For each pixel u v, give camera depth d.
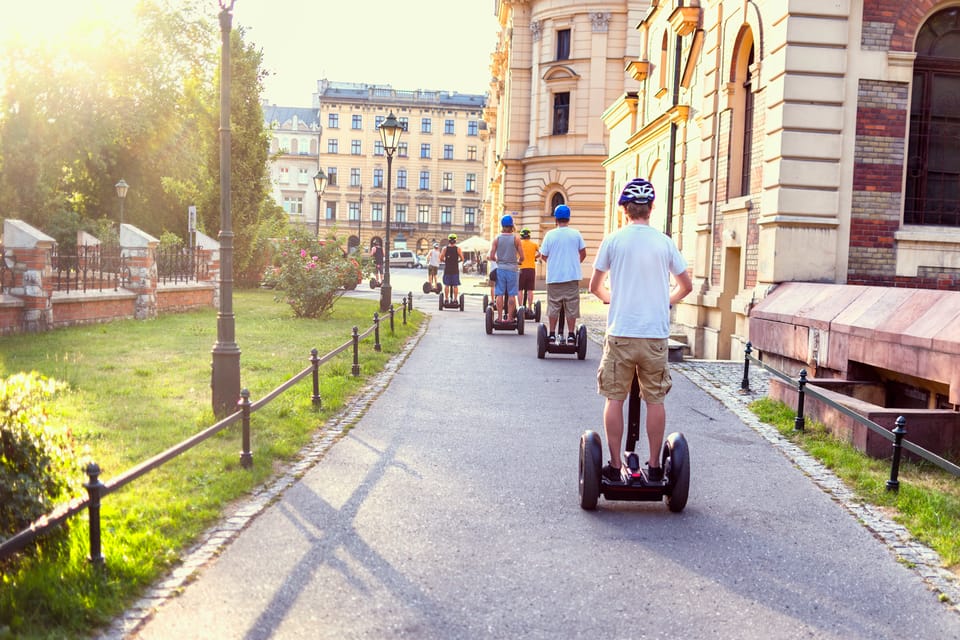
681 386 10.67
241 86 30.33
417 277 57.53
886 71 12.37
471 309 24.47
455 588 4.11
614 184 31.30
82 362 11.05
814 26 12.27
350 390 9.72
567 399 9.52
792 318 10.95
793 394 8.81
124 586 3.89
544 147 43.38
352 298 27.64
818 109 12.33
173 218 38.16
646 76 26.06
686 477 5.32
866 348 8.87
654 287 5.34
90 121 34.25
